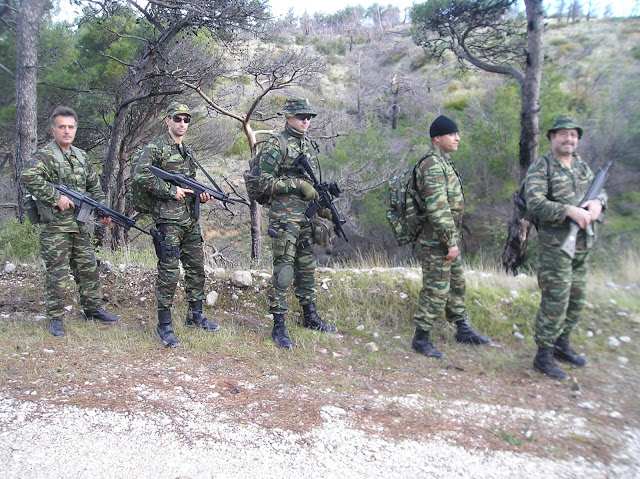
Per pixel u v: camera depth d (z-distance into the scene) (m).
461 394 3.64
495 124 16.91
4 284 5.85
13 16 12.24
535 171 3.96
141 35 14.10
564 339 4.26
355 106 29.95
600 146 12.61
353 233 17.88
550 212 3.79
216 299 5.53
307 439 2.89
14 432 2.81
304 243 4.68
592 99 15.98
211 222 19.58
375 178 17.17
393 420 3.17
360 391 3.60
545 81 15.62
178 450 2.73
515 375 4.03
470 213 16.88
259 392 3.47
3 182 17.25
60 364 3.78
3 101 13.85
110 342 4.30
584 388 3.79
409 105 29.55
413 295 5.46
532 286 5.82
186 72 12.30
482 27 12.91
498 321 5.07
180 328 4.71
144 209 4.44
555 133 3.92
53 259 4.46
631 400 3.59
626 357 4.39
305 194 4.39
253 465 2.63
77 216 4.49
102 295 5.57
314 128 16.56
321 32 57.53
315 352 4.34
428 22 12.99
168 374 3.69
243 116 14.17
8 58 13.18
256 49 13.94
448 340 4.81
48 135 14.73
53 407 3.11
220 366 3.91
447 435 3.02
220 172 20.23
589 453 2.86
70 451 2.67
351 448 2.83
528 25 11.41
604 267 8.14
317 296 5.55
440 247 4.27
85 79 14.05
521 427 3.14
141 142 15.41
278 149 4.28
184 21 11.73
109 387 3.41
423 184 4.16
